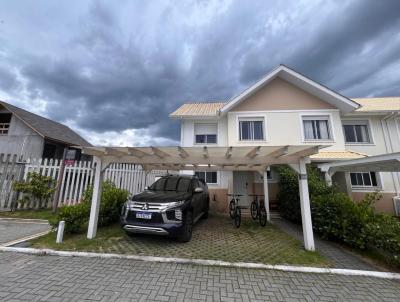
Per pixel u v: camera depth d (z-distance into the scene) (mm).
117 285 3293
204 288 3287
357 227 5230
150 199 5621
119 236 5848
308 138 11258
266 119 11516
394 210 10367
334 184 8281
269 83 11977
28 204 8156
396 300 3072
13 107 17578
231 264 4160
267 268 4074
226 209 11227
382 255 4609
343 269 4047
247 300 3002
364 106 12016
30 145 16297
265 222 7793
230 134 11562
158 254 4637
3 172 7945
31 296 2920
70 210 5727
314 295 3168
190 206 5980
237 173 11953
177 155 6027
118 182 10047
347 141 11578
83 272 3707
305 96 11602
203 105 14703
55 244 4980
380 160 6293
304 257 4641
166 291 3164
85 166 9383
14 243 4973
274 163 5699
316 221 6516
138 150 5281
